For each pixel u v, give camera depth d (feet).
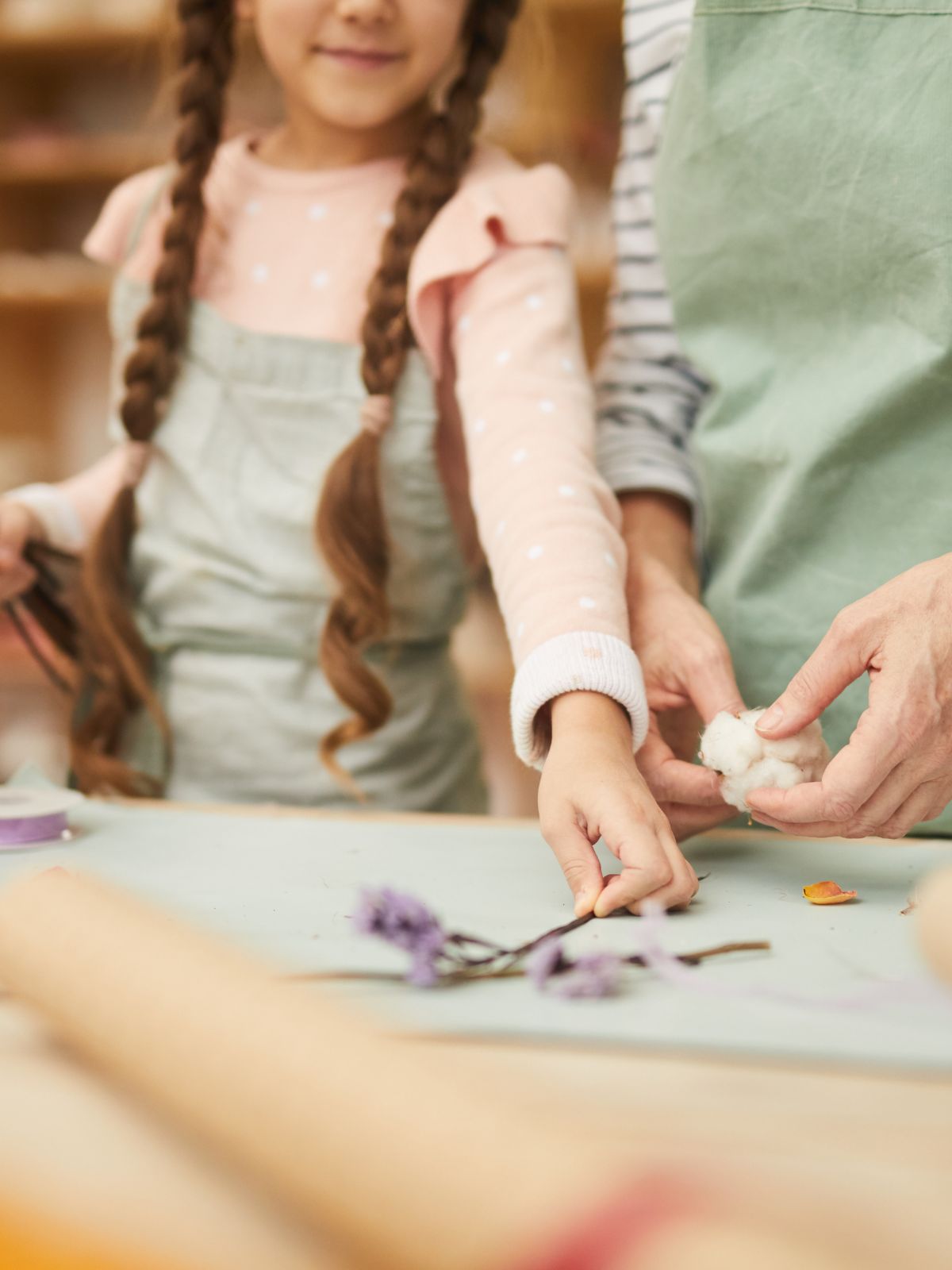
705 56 2.47
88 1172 0.91
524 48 3.94
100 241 3.57
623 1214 0.59
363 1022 0.90
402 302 3.00
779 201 2.44
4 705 7.65
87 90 8.69
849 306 2.44
